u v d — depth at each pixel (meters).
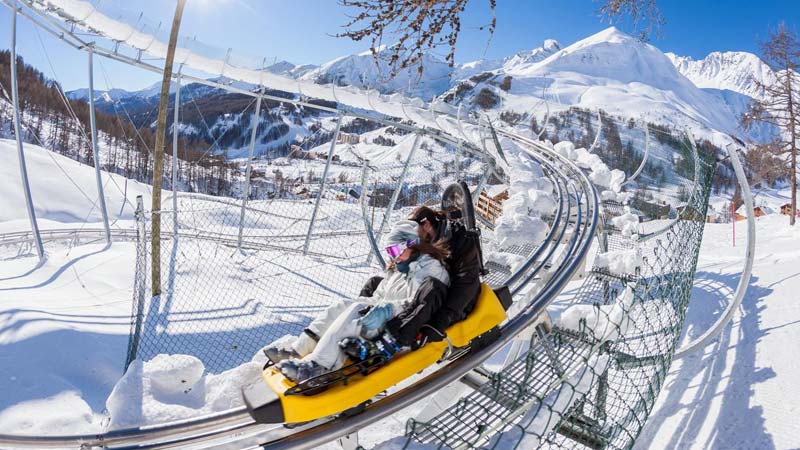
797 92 26.08
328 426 2.83
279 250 15.40
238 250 14.71
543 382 3.29
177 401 4.21
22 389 5.25
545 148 11.27
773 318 5.31
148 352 6.99
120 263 12.25
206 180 42.81
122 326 7.91
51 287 10.34
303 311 9.15
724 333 5.41
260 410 2.60
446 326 2.94
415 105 12.91
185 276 11.27
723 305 6.48
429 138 14.62
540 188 9.23
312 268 12.70
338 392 2.65
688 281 5.08
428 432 3.06
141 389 4.12
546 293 4.16
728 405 3.68
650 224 9.67
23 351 5.99
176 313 8.77
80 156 68.81
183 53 12.87
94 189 49.66
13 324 6.64
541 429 2.98
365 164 13.76
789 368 3.98
